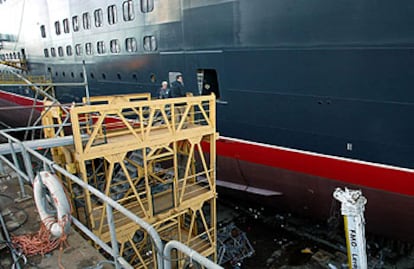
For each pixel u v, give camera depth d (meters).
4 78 19.78
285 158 7.94
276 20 7.16
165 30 9.74
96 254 3.48
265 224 10.16
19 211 4.39
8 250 3.57
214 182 7.40
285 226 9.96
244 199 10.23
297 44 6.97
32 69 19.94
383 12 5.77
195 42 8.98
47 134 7.26
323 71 6.76
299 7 6.76
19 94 19.72
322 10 6.47
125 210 2.60
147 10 10.19
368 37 6.03
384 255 8.25
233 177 9.56
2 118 23.86
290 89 7.36
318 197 7.95
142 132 5.88
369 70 6.17
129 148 5.74
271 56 7.45
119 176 8.35
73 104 6.91
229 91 8.59
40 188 3.74
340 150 7.00
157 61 10.43
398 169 6.34
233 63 8.24
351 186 7.11
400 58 5.78
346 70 6.44
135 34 10.91
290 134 7.71
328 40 6.53
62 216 3.49
